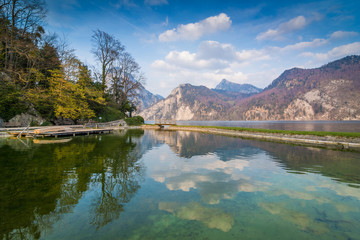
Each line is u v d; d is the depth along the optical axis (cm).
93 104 3391
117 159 1004
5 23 2308
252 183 648
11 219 409
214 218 419
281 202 501
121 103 4678
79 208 462
